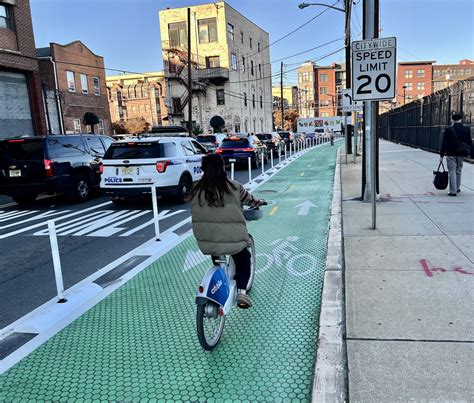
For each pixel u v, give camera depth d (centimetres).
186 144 1173
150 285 526
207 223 368
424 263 524
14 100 2234
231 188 366
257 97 5134
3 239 802
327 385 297
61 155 1146
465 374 301
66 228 875
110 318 438
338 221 759
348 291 455
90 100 3275
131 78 7850
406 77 10731
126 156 1038
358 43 648
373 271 509
